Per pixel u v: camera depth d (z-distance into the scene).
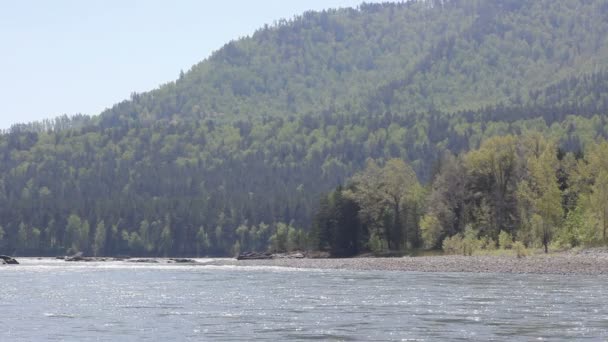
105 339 47.66
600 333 48.38
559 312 58.38
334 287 85.31
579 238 132.50
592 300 66.56
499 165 158.88
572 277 96.69
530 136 165.62
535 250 137.62
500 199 157.88
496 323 52.78
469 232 150.38
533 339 46.38
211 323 54.25
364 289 81.50
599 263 109.75
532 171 148.00
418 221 179.12
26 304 68.19
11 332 50.53
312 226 197.38
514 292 74.88
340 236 183.25
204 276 112.44
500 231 155.75
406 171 183.75
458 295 72.56
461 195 164.25
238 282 96.56
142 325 53.56
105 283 96.69
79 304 68.12
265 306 65.06
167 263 183.75
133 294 78.50
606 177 133.12
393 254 169.88
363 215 179.50
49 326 53.38
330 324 53.12
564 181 156.75
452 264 123.06
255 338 47.56
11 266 158.38
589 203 135.62
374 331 49.84
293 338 47.44
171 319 56.69
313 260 162.25
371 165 184.50
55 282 99.06
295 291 80.38
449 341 45.88
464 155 171.25
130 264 175.38
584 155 163.75
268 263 161.38
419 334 48.50
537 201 137.50
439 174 175.75
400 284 88.12
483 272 111.50
